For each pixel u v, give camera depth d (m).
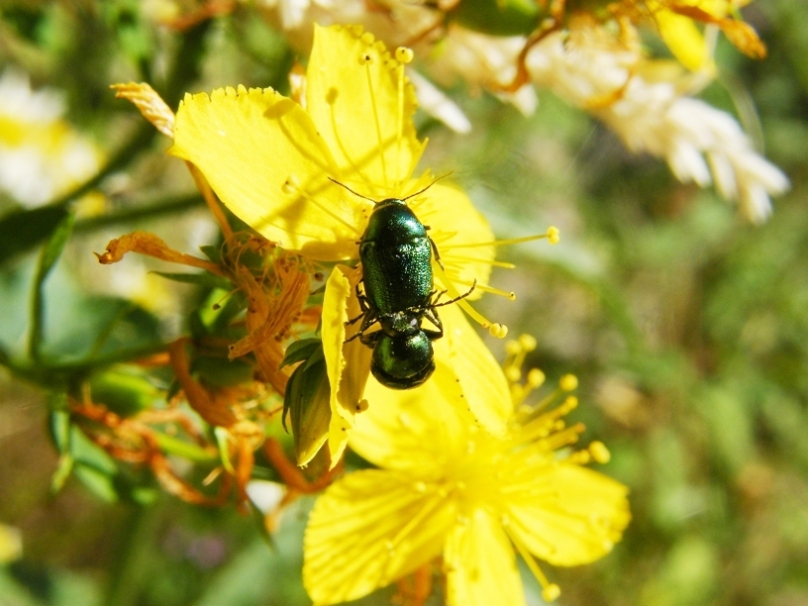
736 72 0.19
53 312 0.08
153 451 0.06
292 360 0.05
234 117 0.05
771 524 0.17
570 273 0.10
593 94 0.08
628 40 0.07
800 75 0.19
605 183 0.18
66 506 0.14
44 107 0.11
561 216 0.16
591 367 0.16
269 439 0.06
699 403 0.17
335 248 0.05
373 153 0.06
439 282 0.06
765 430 0.18
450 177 0.06
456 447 0.07
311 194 0.05
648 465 0.17
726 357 0.18
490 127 0.12
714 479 0.17
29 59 0.11
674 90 0.08
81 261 0.11
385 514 0.07
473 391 0.06
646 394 0.17
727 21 0.07
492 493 0.07
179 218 0.10
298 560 0.12
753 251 0.18
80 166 0.11
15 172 0.11
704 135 0.08
